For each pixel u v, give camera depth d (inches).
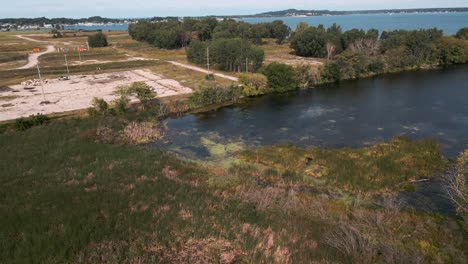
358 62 3009.4
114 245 724.0
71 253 687.7
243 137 1649.9
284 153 1392.7
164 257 696.4
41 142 1515.7
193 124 1884.8
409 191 1091.9
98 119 1841.8
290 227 836.0
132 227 797.9
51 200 948.0
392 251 710.5
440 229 853.2
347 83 2812.5
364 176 1174.3
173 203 943.0
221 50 3240.7
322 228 842.2
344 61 3009.4
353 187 1117.7
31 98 2377.0
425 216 929.5
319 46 3954.2
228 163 1368.1
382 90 2481.5
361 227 830.5
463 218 879.1
